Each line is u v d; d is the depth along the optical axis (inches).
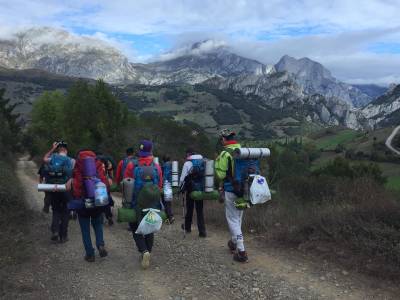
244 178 203.0
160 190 204.4
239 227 210.7
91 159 208.1
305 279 180.7
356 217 222.5
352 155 4035.4
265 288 172.1
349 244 205.3
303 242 225.3
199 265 204.4
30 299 156.6
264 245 235.5
